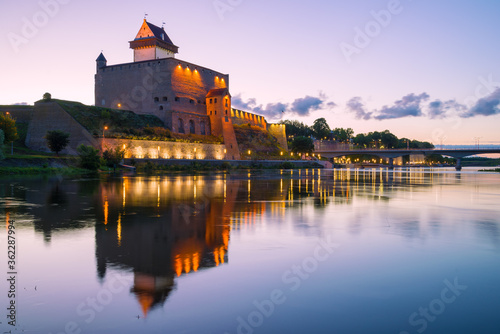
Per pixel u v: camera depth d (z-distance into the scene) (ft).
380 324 21.21
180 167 268.82
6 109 291.99
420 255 35.32
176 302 23.75
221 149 361.71
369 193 104.88
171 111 341.62
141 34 398.01
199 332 20.03
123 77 375.86
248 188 116.88
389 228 48.91
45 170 180.86
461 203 80.12
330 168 492.13
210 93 393.29
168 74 356.18
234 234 44.04
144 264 31.37
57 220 52.16
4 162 178.81
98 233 43.60
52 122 265.13
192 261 32.45
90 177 166.91
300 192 105.29
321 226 49.93
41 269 29.76
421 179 202.59
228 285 26.78
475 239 42.45
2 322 20.61
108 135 252.62
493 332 20.35
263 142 445.78
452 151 482.28
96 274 28.73
